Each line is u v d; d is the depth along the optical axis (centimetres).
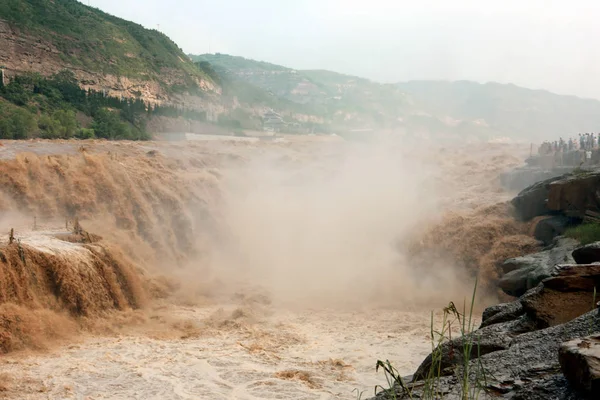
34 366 1770
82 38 15588
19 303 2158
